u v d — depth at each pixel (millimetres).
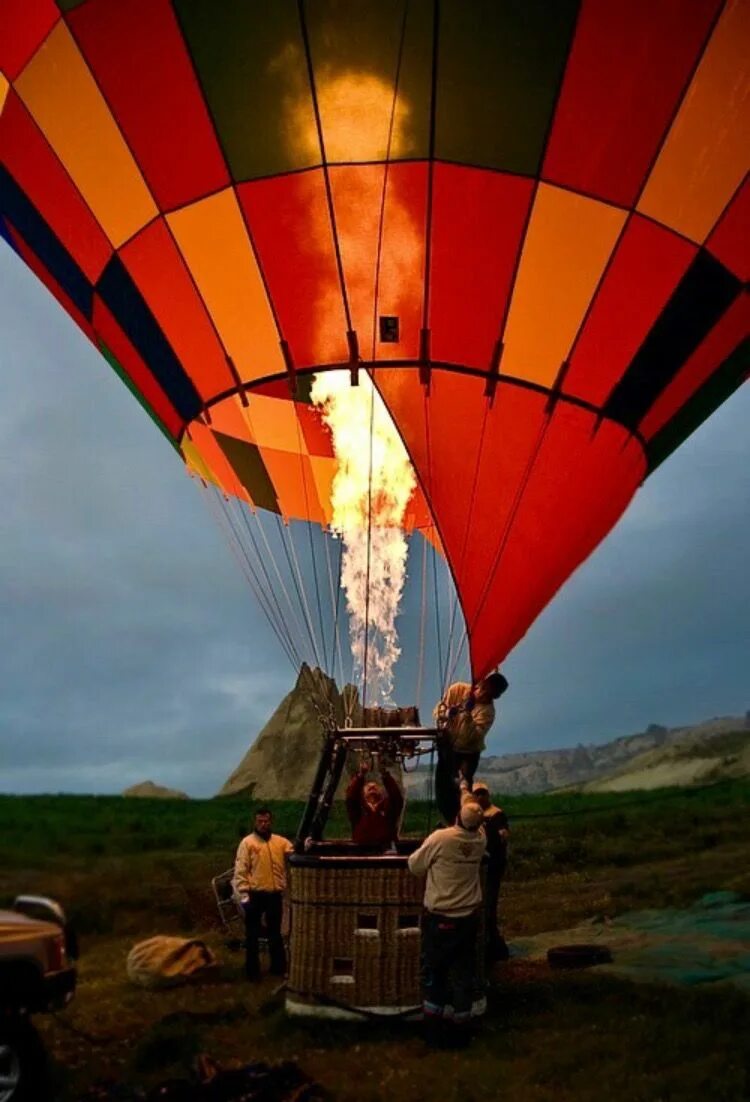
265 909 8953
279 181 8195
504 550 8398
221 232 8398
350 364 8359
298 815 22688
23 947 5559
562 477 8477
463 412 8305
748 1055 6102
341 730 7910
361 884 7391
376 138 8023
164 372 9242
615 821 17812
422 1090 5922
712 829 15992
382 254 8180
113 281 9109
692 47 7789
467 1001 6727
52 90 8617
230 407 9641
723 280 8398
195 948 9008
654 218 8133
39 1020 7590
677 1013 6863
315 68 7965
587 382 8438
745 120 7934
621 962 8305
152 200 8570
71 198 9008
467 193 8055
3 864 15617
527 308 8227
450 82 7895
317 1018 7250
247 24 7980
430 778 8164
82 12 8258
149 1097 5652
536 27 7758
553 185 8047
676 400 8930
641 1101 5562
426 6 7770
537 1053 6430
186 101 8227
